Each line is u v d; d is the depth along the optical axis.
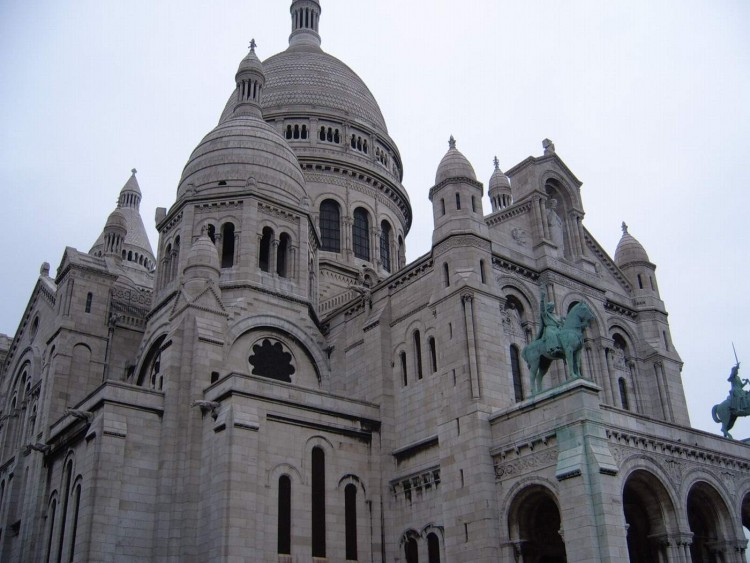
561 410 39.78
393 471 48.91
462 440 43.91
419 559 45.31
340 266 73.38
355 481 48.03
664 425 42.53
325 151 78.75
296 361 55.78
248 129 63.72
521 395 48.38
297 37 96.81
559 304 52.69
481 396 44.19
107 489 42.28
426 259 50.88
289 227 59.59
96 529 41.09
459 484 43.31
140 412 45.19
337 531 45.81
